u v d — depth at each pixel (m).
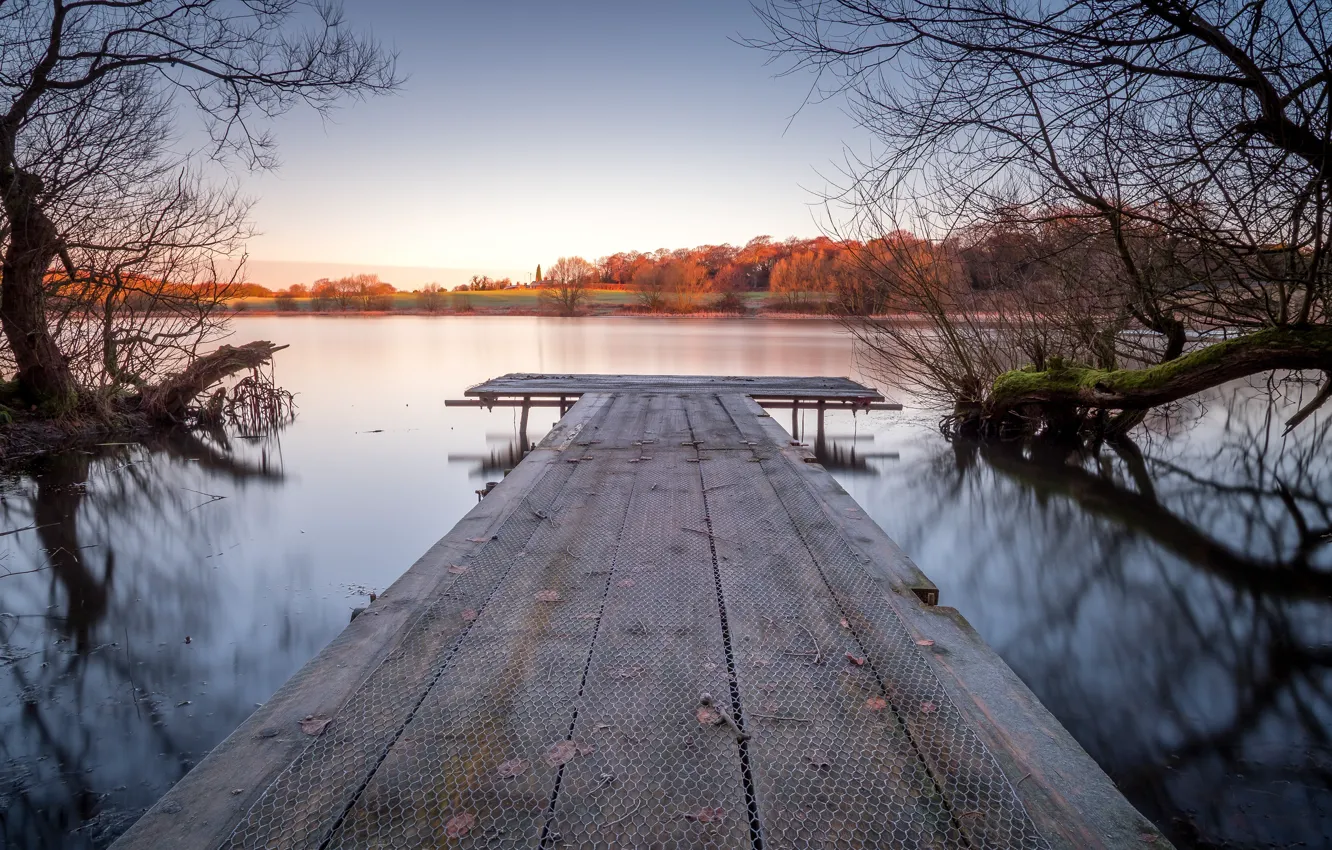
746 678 2.03
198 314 11.57
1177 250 6.14
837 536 3.35
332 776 1.59
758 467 4.92
